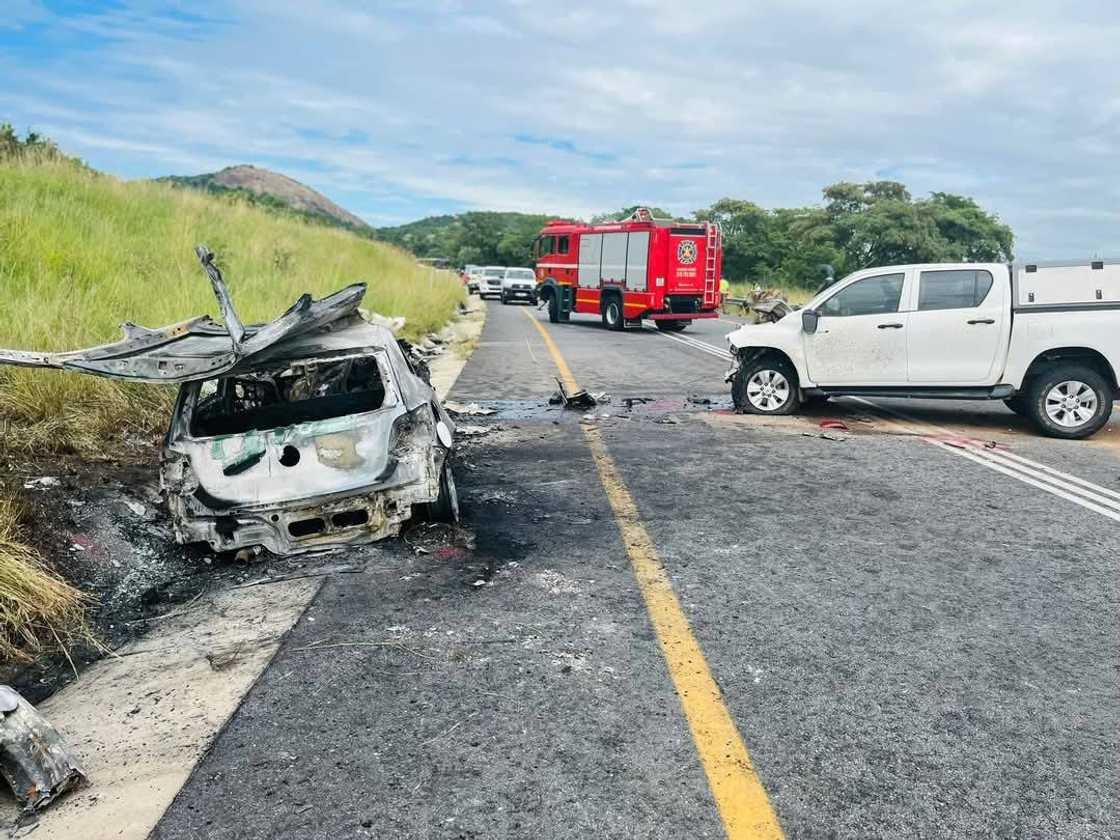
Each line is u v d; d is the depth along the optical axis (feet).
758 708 11.78
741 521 20.25
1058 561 17.48
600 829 9.31
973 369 30.66
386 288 72.43
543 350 58.03
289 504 17.24
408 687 12.53
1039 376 29.91
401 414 18.20
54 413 24.43
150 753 11.05
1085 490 22.91
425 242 453.58
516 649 13.65
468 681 12.65
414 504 18.61
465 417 33.94
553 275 83.87
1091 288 29.58
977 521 20.21
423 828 9.39
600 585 16.26
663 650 13.55
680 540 18.88
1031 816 9.46
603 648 13.64
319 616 15.06
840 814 9.52
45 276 38.81
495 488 23.16
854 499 22.12
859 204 162.91
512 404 37.24
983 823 9.34
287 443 17.58
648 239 70.28
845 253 153.48
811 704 11.87
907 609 15.10
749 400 34.91
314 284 60.90
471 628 14.44
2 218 46.70
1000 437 30.12
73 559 17.25
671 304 70.85
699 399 38.55
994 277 30.45
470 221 388.78
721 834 9.20
